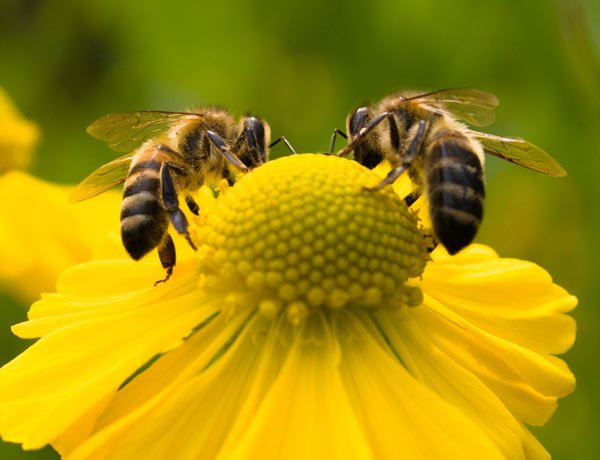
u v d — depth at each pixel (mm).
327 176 119
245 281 117
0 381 114
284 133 194
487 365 120
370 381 114
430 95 126
